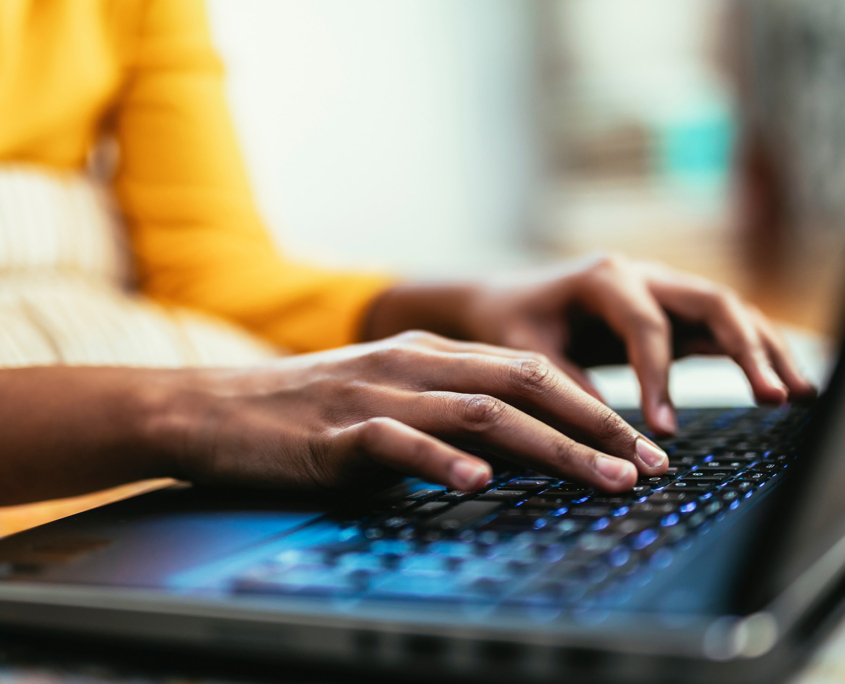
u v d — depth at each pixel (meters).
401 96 3.97
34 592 0.31
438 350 0.50
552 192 4.21
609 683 0.22
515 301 0.71
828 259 3.54
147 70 0.98
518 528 0.32
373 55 3.89
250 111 3.57
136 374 0.50
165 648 0.28
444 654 0.25
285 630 0.27
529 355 0.48
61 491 0.48
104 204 0.93
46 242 0.81
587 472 0.38
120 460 0.47
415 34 3.95
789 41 3.83
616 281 0.65
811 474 0.28
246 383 0.48
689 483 0.39
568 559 0.28
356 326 0.87
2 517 0.57
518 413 0.41
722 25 3.96
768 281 3.43
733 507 0.34
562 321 0.69
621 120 4.11
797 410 0.60
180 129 0.97
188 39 1.00
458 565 0.28
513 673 0.24
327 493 0.43
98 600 0.29
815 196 3.82
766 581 0.23
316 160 3.83
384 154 3.97
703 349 0.66
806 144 3.83
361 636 0.26
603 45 4.07
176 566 0.32
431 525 0.34
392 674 0.25
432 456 0.38
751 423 0.57
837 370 0.32
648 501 0.35
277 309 0.92
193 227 0.96
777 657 0.23
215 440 0.45
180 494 0.44
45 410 0.47
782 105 3.89
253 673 0.27
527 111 4.12
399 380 0.45
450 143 4.05
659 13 4.02
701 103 4.02
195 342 0.76
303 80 3.76
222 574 0.31
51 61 0.87
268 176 3.62
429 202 4.05
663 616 0.23
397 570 0.28
